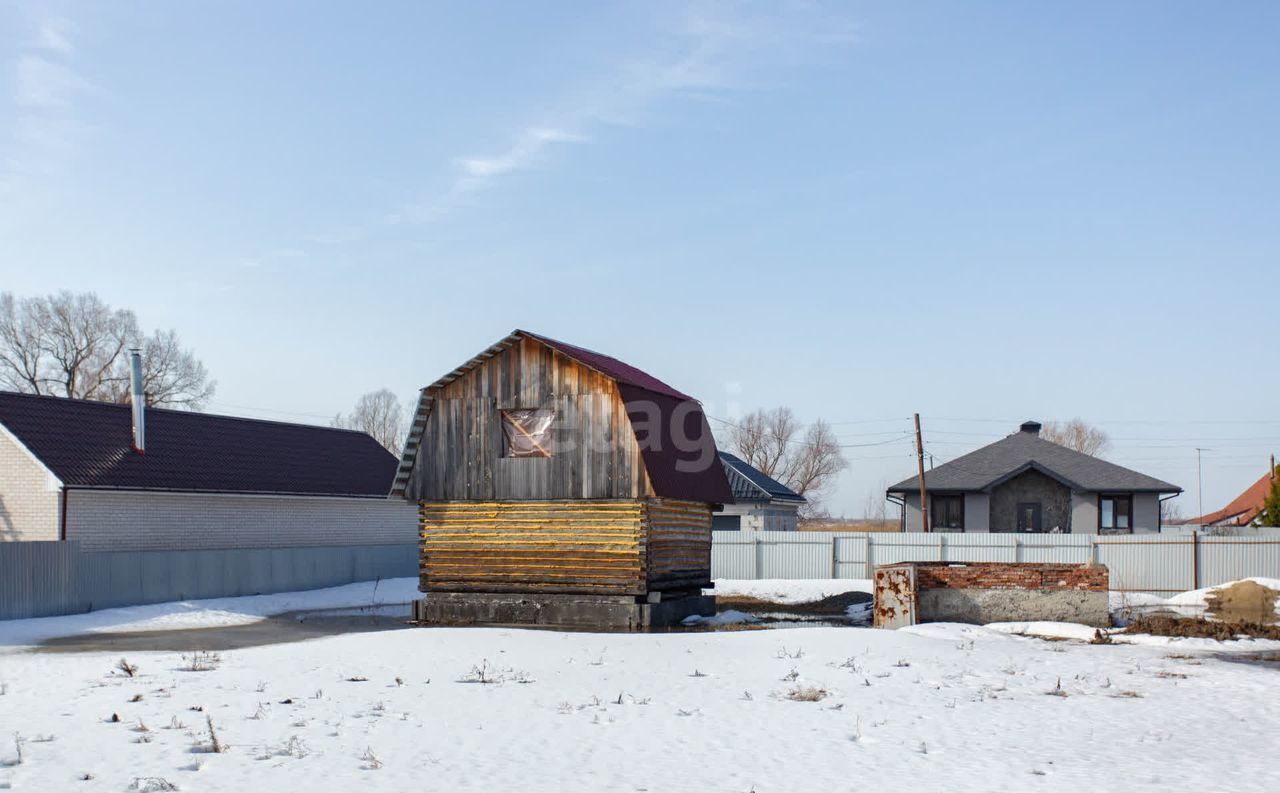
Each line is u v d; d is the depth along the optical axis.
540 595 25.56
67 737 11.70
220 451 36.22
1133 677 17.55
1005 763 11.12
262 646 21.73
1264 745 12.23
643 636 21.69
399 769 10.47
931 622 24.86
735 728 12.77
